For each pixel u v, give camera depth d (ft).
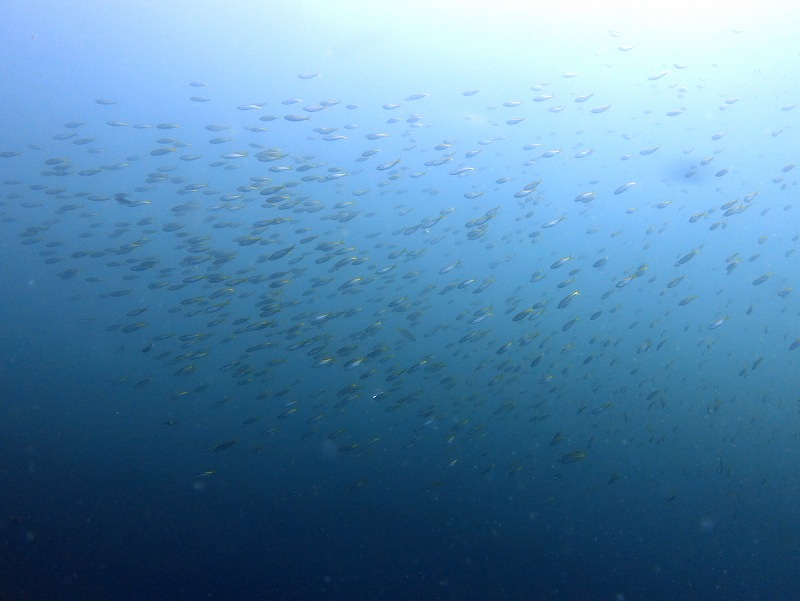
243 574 16.06
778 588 16.25
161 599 15.05
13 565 15.39
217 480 20.04
